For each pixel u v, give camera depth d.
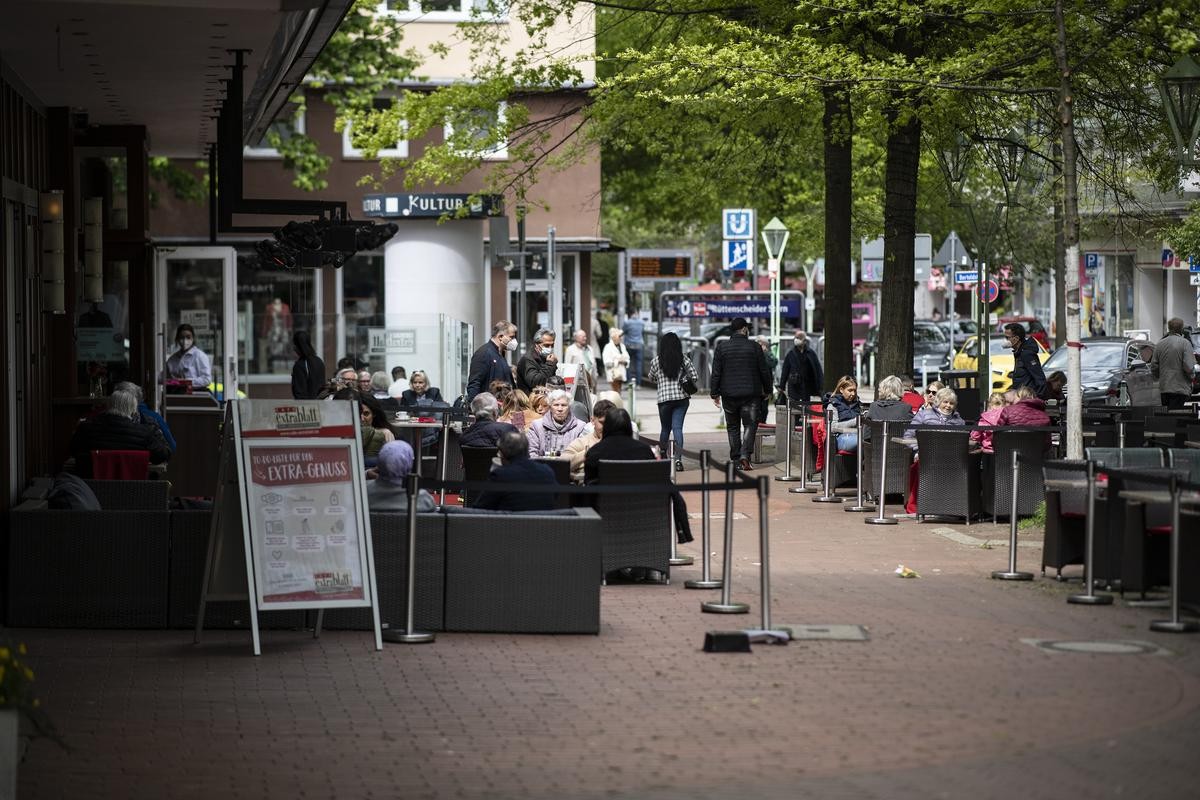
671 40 30.05
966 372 36.38
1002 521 21.61
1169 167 26.28
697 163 36.47
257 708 10.91
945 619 14.16
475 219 36.53
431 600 13.82
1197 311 61.03
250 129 28.95
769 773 9.05
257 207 21.78
